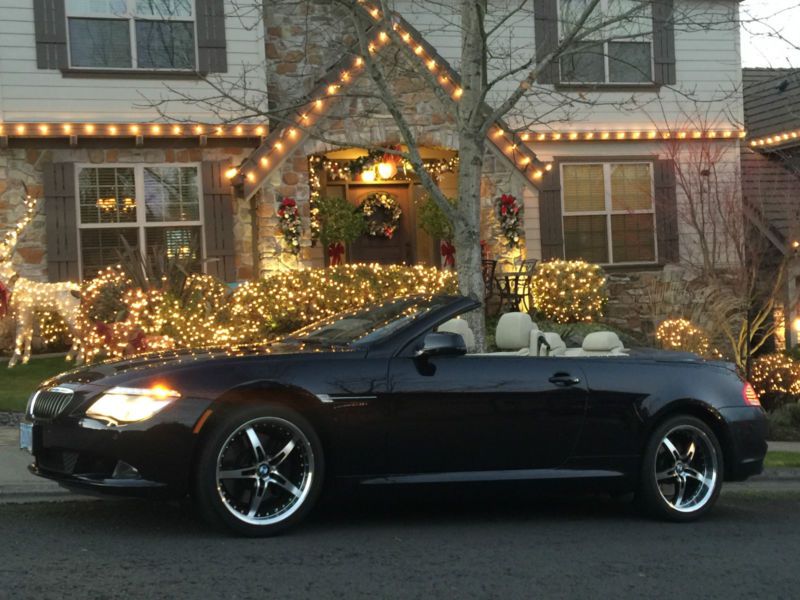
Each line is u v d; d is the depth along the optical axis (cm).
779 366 1583
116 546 552
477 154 980
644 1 994
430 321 633
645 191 1853
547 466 650
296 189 1543
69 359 1363
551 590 494
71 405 569
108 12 1518
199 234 1591
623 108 1825
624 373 675
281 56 1695
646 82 1844
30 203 1502
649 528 664
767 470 948
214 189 1585
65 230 1514
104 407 559
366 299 1440
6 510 653
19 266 1501
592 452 661
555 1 1777
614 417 665
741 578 533
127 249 1312
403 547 574
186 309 1282
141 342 1181
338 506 700
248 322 1362
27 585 470
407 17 1773
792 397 1556
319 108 1525
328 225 1644
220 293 1396
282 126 1498
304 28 1689
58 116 1495
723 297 1562
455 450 622
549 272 1628
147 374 571
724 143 1889
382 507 704
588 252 1852
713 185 1830
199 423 561
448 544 588
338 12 1623
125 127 1512
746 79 2220
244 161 1534
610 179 1855
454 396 620
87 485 559
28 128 1471
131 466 553
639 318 1766
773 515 741
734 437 707
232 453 575
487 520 672
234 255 1598
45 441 577
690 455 698
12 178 1496
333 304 1423
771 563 570
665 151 1866
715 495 697
